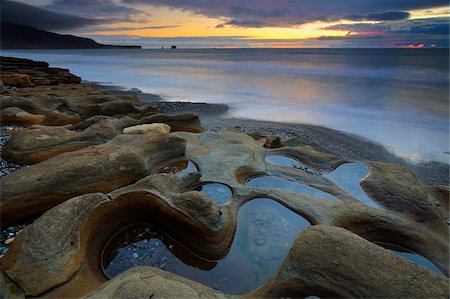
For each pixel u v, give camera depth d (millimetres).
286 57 125125
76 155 7812
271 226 6672
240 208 7254
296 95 34312
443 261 6090
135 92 36062
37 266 4496
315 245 4445
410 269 3938
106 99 20078
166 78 52281
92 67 77812
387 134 19344
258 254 5918
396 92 34219
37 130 10219
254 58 119625
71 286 4586
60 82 36125
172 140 10016
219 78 51500
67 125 14289
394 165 10141
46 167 7207
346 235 4523
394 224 6723
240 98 33031
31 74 38469
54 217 5172
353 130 20312
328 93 35062
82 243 5262
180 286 4113
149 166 9125
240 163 9648
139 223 6629
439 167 14383
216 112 25844
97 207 5781
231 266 5660
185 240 6094
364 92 34812
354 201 8000
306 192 8508
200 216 5918
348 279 3986
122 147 8500
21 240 4805
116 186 7816
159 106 27203
